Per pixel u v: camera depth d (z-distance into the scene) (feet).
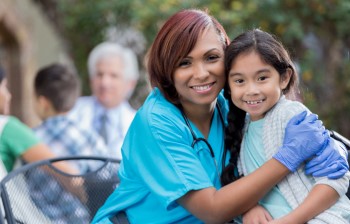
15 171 7.44
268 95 6.24
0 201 7.31
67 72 11.28
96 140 11.17
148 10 15.44
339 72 15.79
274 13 14.97
